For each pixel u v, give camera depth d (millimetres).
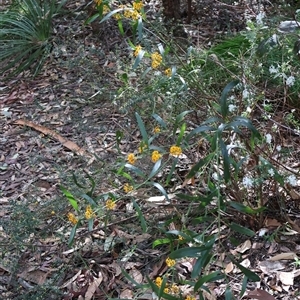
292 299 2088
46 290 2227
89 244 2479
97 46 4164
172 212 2479
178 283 2152
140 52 2148
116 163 2715
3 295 2328
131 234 2473
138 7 2156
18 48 4430
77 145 3264
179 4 4262
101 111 3414
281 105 2867
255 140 2254
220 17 4293
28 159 3275
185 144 2107
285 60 2875
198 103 2641
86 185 2646
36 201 2678
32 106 3857
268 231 2365
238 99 2711
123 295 2240
